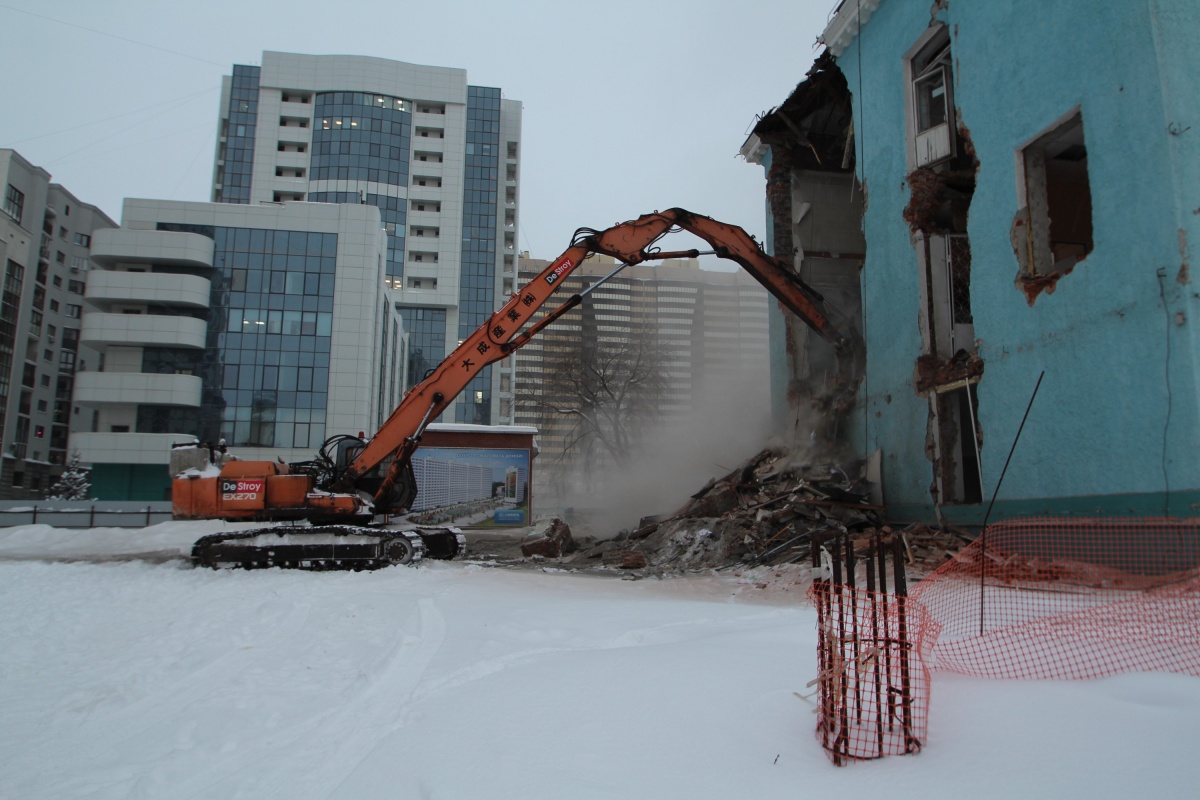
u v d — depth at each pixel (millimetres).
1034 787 2658
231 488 12703
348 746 3650
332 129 68375
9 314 53156
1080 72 9938
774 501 14734
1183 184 8555
